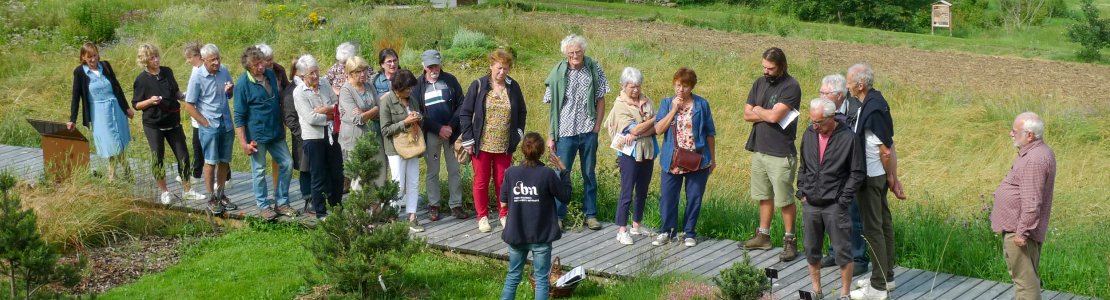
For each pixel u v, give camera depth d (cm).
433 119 932
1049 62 2772
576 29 2589
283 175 970
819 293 743
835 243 718
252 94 934
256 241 938
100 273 873
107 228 958
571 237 918
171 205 1008
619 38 2578
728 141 1540
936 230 885
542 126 1590
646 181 900
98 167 1075
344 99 915
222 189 1004
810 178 720
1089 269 821
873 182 730
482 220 929
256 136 945
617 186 1056
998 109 1750
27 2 2758
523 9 3759
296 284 824
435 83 935
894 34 3612
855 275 798
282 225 969
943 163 1432
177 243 947
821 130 707
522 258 741
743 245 884
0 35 2422
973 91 2008
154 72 1017
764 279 687
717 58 2227
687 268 826
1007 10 4312
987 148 1491
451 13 2669
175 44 2309
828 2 4291
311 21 2527
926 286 785
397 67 941
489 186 1014
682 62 2177
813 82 2077
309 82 908
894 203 1165
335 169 934
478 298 792
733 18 3534
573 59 892
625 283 802
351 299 756
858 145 700
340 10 2803
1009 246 691
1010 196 684
